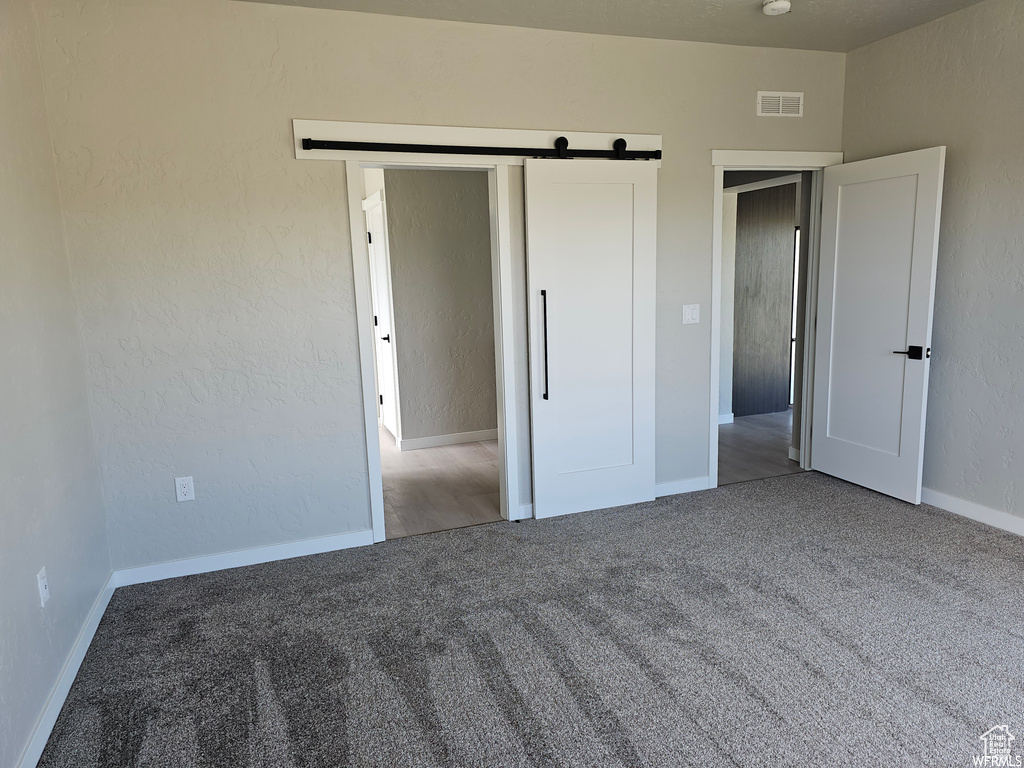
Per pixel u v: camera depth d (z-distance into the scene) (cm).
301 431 341
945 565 311
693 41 386
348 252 337
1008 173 336
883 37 392
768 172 510
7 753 183
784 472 461
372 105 330
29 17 267
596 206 372
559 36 360
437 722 213
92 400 304
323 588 309
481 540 360
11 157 231
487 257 564
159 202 304
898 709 212
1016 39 328
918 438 379
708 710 214
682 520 377
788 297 649
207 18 301
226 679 240
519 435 385
